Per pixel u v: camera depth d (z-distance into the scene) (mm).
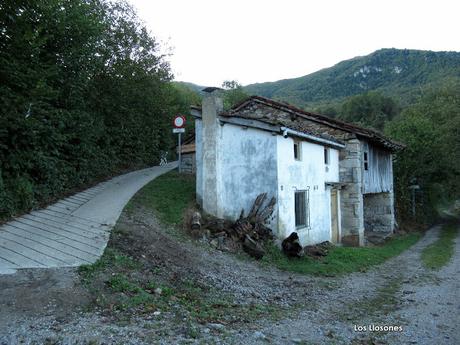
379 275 10688
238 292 7402
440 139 29375
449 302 7855
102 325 4910
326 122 16938
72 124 12859
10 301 5410
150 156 22984
